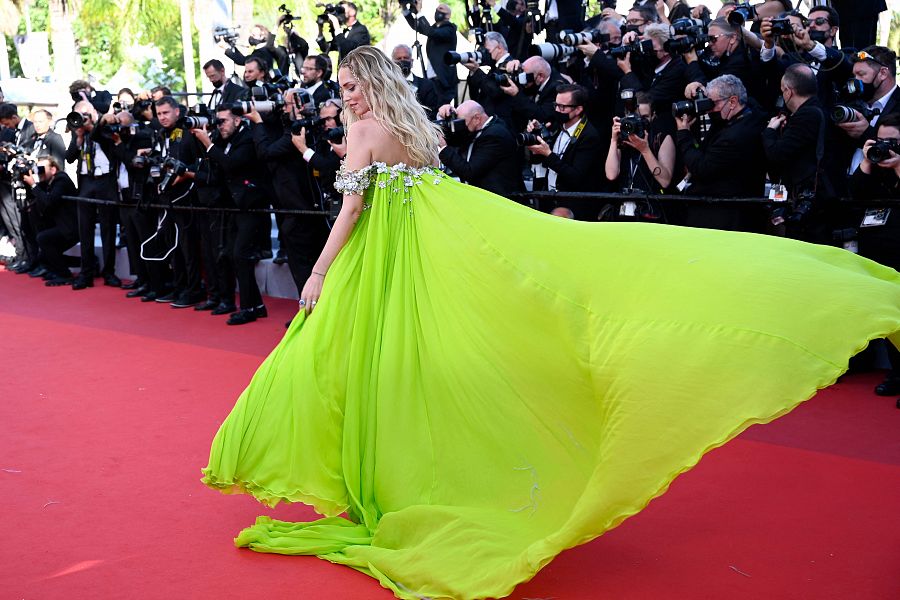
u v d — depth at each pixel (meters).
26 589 2.94
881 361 5.23
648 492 2.51
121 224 8.04
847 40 6.36
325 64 6.88
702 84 5.29
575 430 2.89
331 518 3.32
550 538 2.61
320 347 3.25
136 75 18.94
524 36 7.16
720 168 5.07
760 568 3.00
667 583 2.91
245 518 3.48
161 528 3.40
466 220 3.24
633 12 6.33
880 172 4.71
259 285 7.99
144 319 7.12
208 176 6.92
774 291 2.57
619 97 5.99
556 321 2.90
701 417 2.47
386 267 3.34
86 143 8.24
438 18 7.59
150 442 4.35
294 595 2.88
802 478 3.73
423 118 3.40
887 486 3.64
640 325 2.67
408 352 3.22
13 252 9.94
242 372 5.55
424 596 2.79
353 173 3.33
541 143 5.61
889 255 4.72
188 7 16.09
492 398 3.04
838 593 2.84
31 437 4.45
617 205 5.74
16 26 18.50
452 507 2.99
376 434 3.20
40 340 6.50
